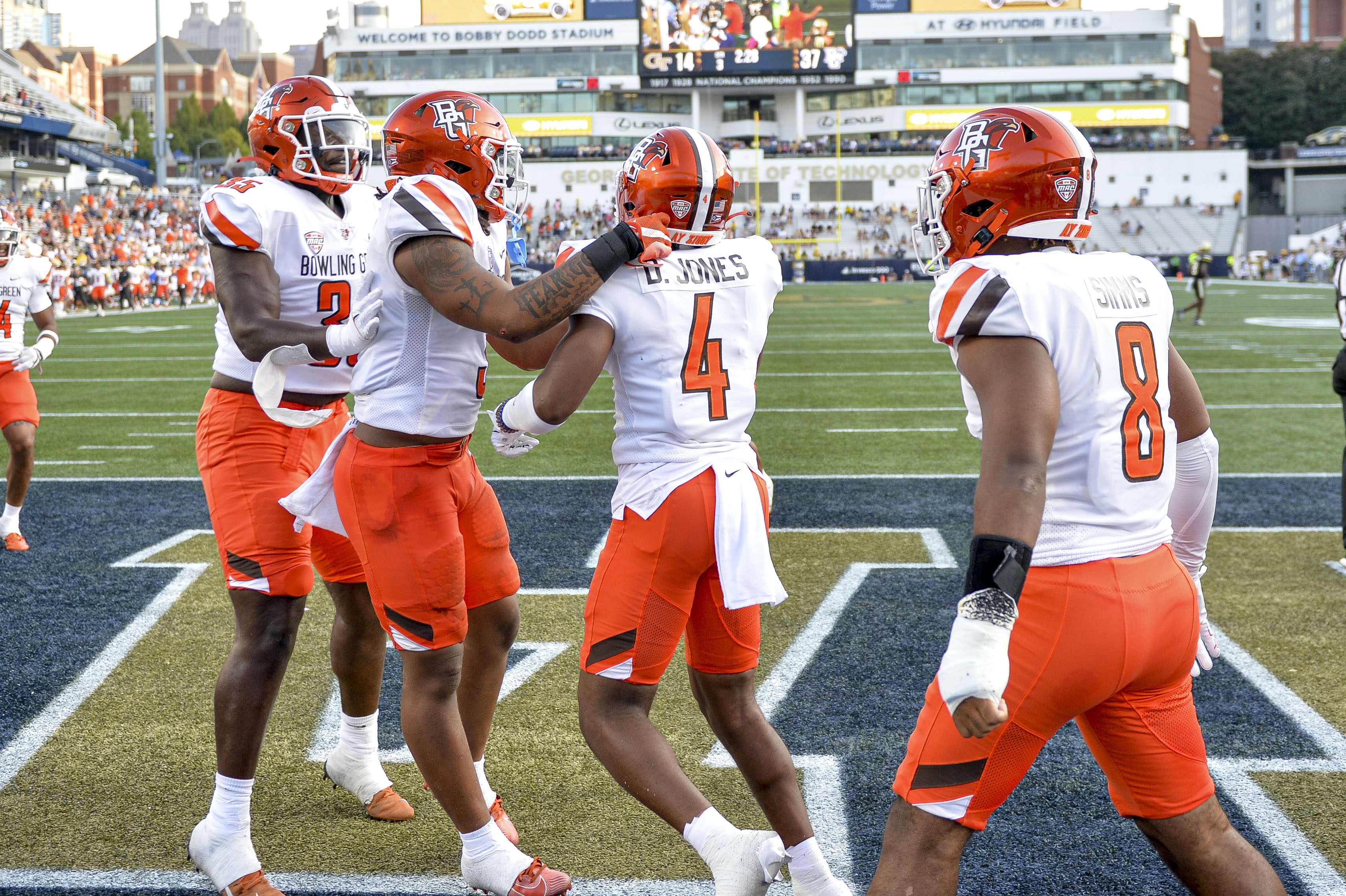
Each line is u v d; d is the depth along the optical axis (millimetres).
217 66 133625
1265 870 1897
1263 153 57562
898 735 3266
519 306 2150
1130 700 1853
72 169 45062
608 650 2287
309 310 2742
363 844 2707
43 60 112125
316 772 3111
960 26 50469
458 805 2400
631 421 2299
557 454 8180
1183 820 1884
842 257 49500
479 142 2420
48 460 8062
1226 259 46281
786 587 4816
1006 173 1822
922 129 51625
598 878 2512
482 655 2680
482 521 2607
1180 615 1823
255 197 2635
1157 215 50312
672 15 50594
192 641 4176
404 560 2393
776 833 2246
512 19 51156
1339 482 6852
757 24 50656
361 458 2422
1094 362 1758
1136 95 50812
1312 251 41719
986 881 2473
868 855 2580
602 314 2232
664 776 2227
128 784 3000
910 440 8570
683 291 2281
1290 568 4973
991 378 1699
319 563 2758
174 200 39688
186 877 2529
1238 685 3623
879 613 4418
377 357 2395
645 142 2344
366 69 51594
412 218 2246
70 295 27891
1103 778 2979
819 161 50812
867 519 6070
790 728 3322
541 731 3365
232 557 2609
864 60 50969
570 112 51750
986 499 1633
